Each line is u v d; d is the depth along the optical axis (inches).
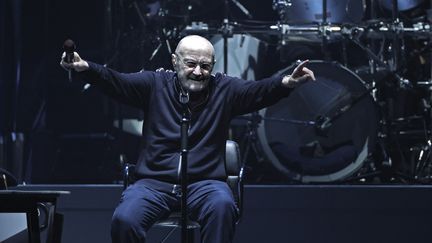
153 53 821.9
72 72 482.0
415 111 813.9
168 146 498.3
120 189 640.4
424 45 828.6
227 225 468.4
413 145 820.6
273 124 768.9
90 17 1022.4
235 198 522.0
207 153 497.4
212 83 509.7
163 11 842.8
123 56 866.1
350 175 762.8
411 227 640.4
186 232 444.5
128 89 504.1
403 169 806.5
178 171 492.4
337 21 811.4
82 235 642.2
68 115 999.0
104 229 642.8
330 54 816.3
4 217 519.5
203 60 491.8
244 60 808.3
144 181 498.3
